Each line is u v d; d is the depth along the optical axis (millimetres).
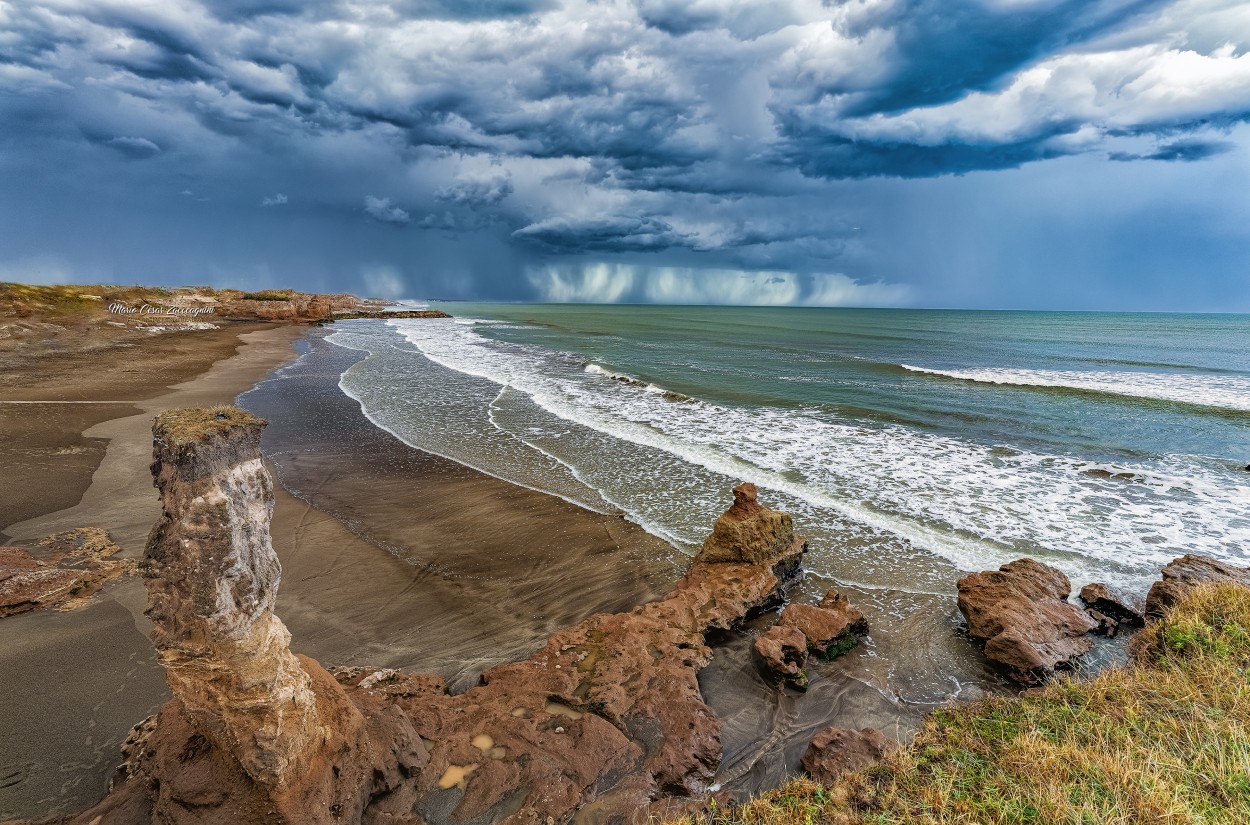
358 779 5051
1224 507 13711
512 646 8406
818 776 6051
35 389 23672
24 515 11609
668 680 7203
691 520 12977
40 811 5262
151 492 13094
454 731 6113
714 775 6230
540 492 14562
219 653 4258
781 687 7691
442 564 10883
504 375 32938
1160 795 5164
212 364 33969
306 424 21031
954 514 13344
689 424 21500
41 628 7910
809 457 17453
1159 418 22328
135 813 4863
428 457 17375
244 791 4516
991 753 6039
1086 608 9391
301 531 12094
